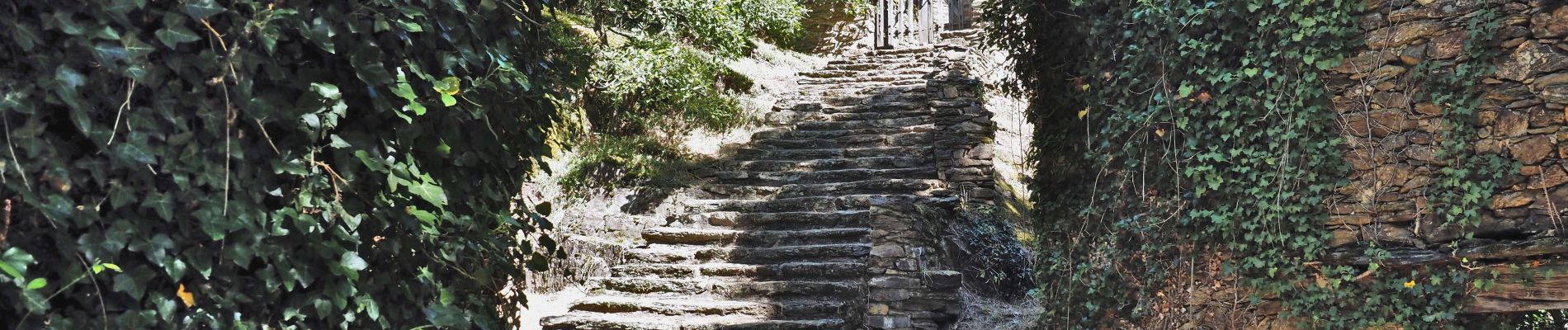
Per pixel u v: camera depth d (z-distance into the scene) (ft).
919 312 21.52
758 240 24.73
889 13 43.73
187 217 7.28
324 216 8.07
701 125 32.83
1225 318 14.90
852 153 31.07
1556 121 12.55
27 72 6.48
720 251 24.02
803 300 21.79
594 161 28.27
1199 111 14.97
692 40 35.14
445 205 9.51
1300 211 14.19
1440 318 13.19
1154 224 15.53
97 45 6.59
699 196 28.17
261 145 7.69
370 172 8.61
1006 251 25.76
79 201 6.86
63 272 6.68
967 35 44.45
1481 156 13.07
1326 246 14.03
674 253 24.18
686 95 32.07
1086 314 16.89
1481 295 13.05
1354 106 13.93
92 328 6.87
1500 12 13.00
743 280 22.97
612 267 24.30
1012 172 34.27
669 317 21.27
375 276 8.63
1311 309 14.07
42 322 6.63
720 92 35.53
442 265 9.34
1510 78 12.89
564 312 21.93
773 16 37.24
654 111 32.40
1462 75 13.10
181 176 7.08
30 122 6.43
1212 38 14.87
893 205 23.72
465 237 9.65
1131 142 15.88
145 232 7.06
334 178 8.11
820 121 34.06
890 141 31.50
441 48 9.37
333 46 7.92
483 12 9.82
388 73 8.40
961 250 24.35
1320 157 13.97
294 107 7.97
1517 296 12.79
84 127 6.48
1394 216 13.61
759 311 21.31
